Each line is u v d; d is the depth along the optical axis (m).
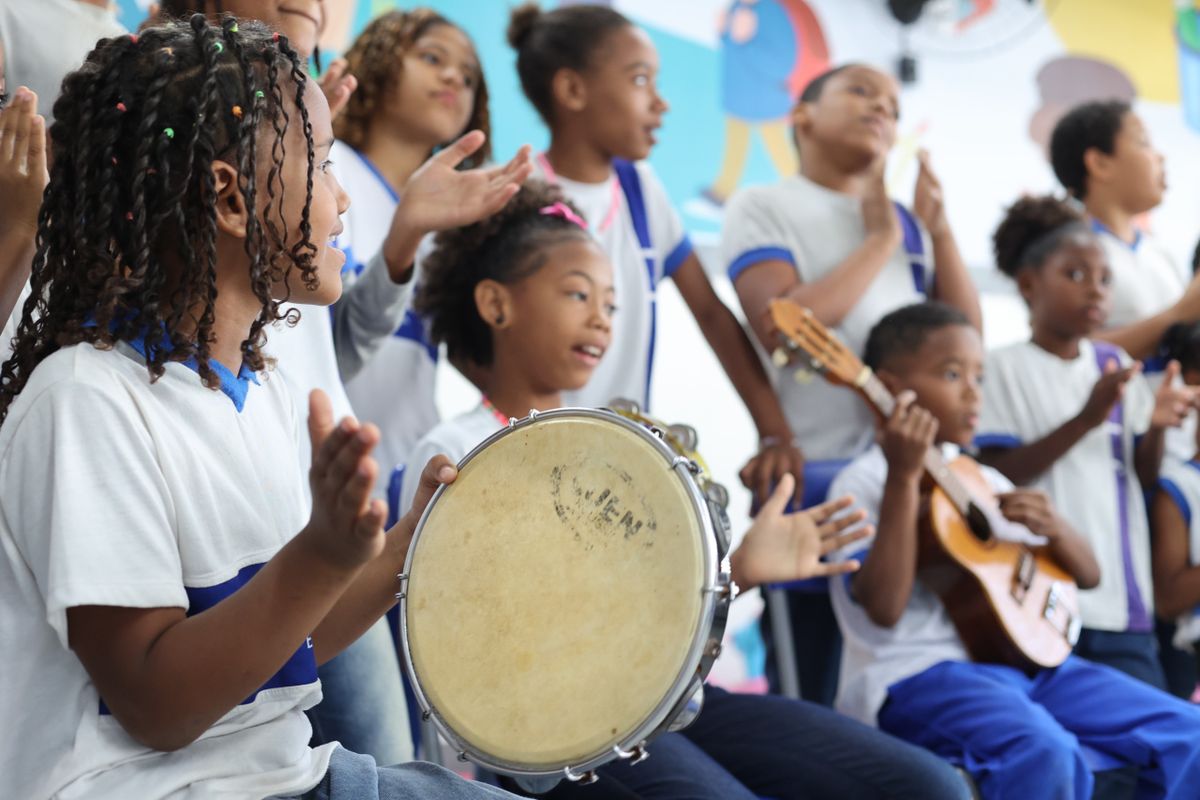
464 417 2.01
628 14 3.91
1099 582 2.49
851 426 2.68
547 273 2.07
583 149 2.60
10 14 1.75
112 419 1.00
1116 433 2.94
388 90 2.47
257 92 1.06
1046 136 4.62
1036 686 2.28
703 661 1.07
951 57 4.50
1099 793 2.15
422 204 1.82
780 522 1.88
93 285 1.05
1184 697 3.04
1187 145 4.81
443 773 1.18
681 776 1.74
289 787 1.07
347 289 1.98
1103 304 2.98
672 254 2.74
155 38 1.08
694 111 4.00
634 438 1.17
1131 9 4.77
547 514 1.18
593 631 1.12
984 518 2.38
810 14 4.21
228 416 1.09
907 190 4.42
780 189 2.90
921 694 2.19
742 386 2.74
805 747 1.94
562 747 1.09
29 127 1.28
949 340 2.53
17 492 1.00
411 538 1.24
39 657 1.02
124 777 1.00
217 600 1.04
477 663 1.16
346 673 1.64
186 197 1.05
